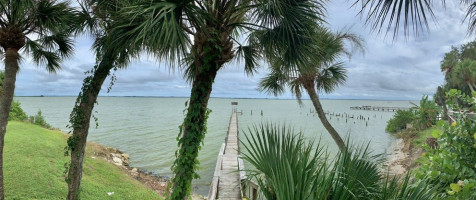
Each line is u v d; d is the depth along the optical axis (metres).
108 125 36.12
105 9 5.20
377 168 1.71
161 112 68.06
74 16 5.82
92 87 5.70
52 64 6.95
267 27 4.19
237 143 18.06
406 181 1.59
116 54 5.42
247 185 2.27
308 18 4.04
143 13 3.27
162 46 3.16
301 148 1.78
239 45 5.34
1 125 5.25
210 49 4.41
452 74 27.66
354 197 1.42
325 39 6.95
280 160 1.72
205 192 12.30
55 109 69.81
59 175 8.94
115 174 11.04
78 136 5.70
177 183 4.83
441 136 2.69
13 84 5.34
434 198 1.64
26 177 8.07
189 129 4.81
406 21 1.46
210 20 4.16
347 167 1.60
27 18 5.30
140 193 9.40
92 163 11.57
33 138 13.00
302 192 1.55
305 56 4.36
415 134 18.50
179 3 3.37
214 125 39.97
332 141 16.62
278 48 4.30
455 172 2.35
